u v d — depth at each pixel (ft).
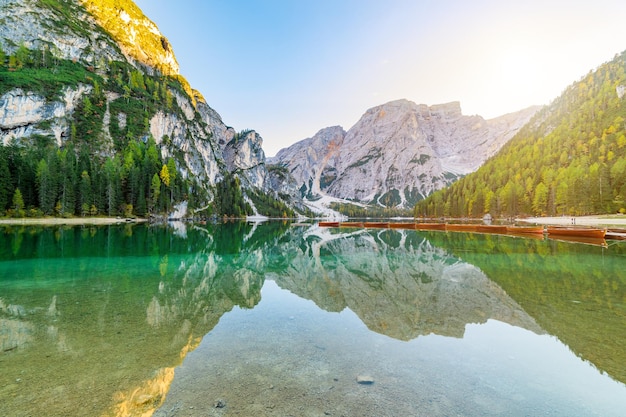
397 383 21.94
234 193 588.09
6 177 231.71
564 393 20.77
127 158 358.23
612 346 28.55
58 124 377.30
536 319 36.47
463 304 43.42
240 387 21.08
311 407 18.78
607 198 295.89
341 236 180.45
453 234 179.83
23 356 25.25
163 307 40.37
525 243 124.47
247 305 43.42
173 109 580.30
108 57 569.23
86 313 36.70
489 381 22.31
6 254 83.71
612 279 58.39
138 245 113.60
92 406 18.66
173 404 18.98
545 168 396.16
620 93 475.31
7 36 450.71
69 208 259.19
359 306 43.24
